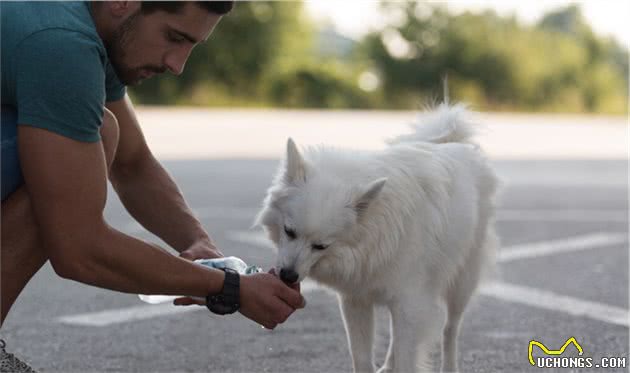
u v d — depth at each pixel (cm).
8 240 306
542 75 3925
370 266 406
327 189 400
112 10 294
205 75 3388
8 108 296
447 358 465
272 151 1429
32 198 295
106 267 304
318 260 411
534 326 518
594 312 546
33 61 281
